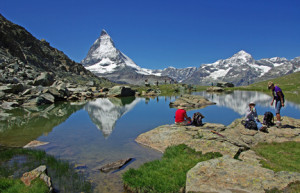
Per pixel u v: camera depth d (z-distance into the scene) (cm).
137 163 1016
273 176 680
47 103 3712
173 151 1085
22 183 732
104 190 755
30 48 12319
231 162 790
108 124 1950
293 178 655
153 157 1101
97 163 1012
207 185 695
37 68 9481
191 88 9025
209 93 6869
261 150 1079
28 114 2486
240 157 941
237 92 7362
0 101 3134
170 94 6644
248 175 701
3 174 840
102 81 14275
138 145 1316
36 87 4022
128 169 939
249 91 8050
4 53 7712
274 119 1694
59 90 4369
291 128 1418
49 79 5312
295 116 2212
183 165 894
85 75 14750
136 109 3012
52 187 733
